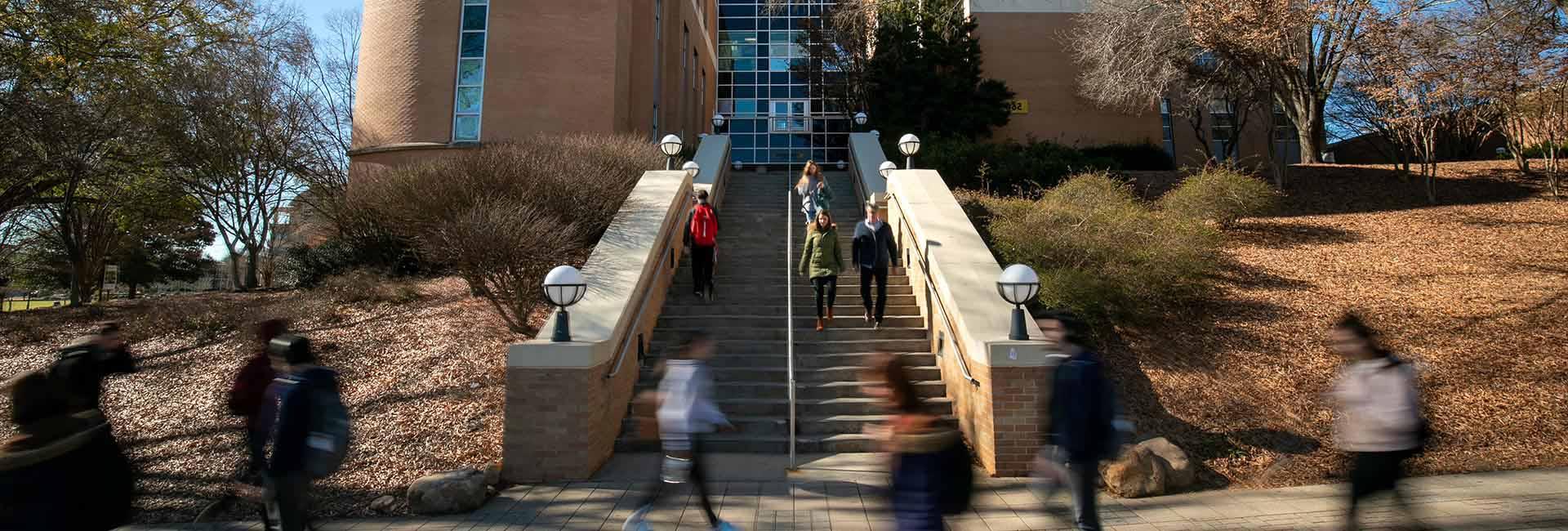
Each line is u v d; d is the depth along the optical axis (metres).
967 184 16.95
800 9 33.66
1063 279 8.88
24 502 3.35
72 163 14.77
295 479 3.78
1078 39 22.98
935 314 8.47
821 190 12.63
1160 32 19.44
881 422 7.11
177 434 7.20
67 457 3.44
